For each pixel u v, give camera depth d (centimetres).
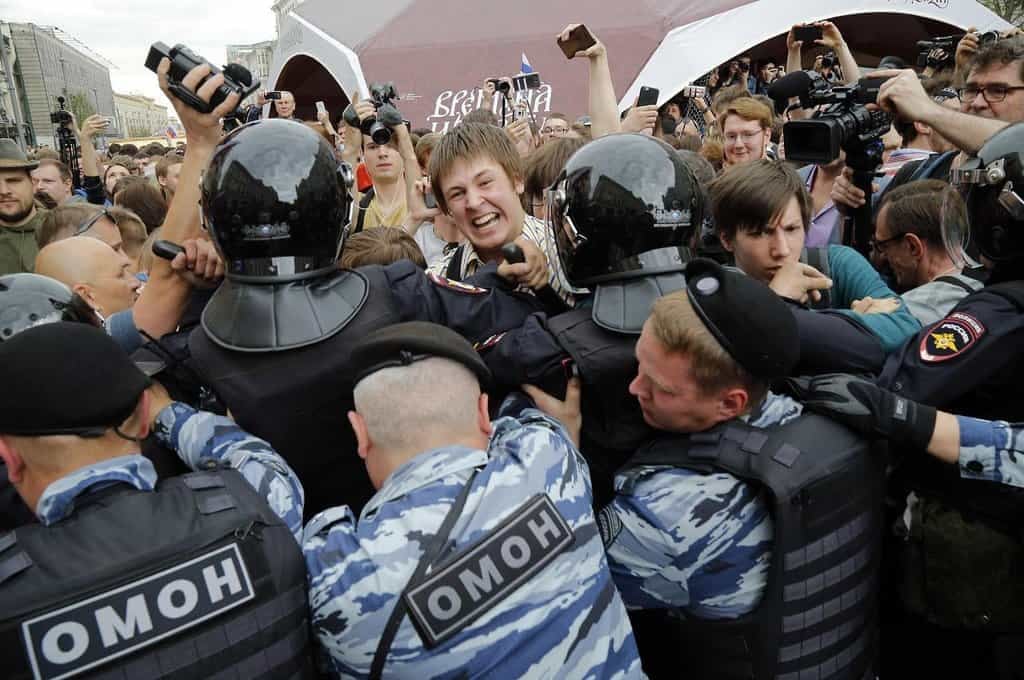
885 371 183
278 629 131
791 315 150
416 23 1325
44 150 652
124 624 120
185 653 123
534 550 135
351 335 160
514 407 177
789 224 211
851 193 280
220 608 126
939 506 178
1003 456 156
